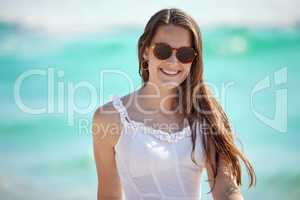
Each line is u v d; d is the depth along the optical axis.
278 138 21.25
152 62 6.95
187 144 7.02
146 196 7.03
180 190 7.06
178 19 6.82
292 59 27.30
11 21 27.05
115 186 7.39
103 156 7.26
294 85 25.25
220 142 7.05
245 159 7.15
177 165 6.99
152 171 6.97
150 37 6.92
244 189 17.80
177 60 6.81
